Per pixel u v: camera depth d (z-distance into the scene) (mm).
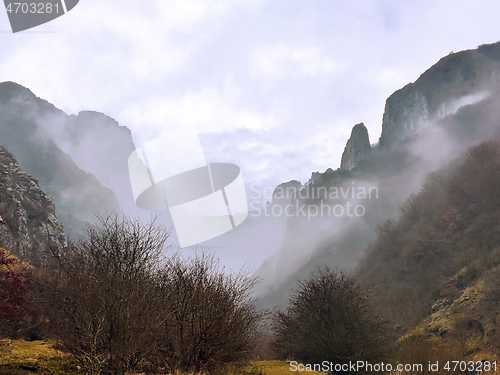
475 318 26688
